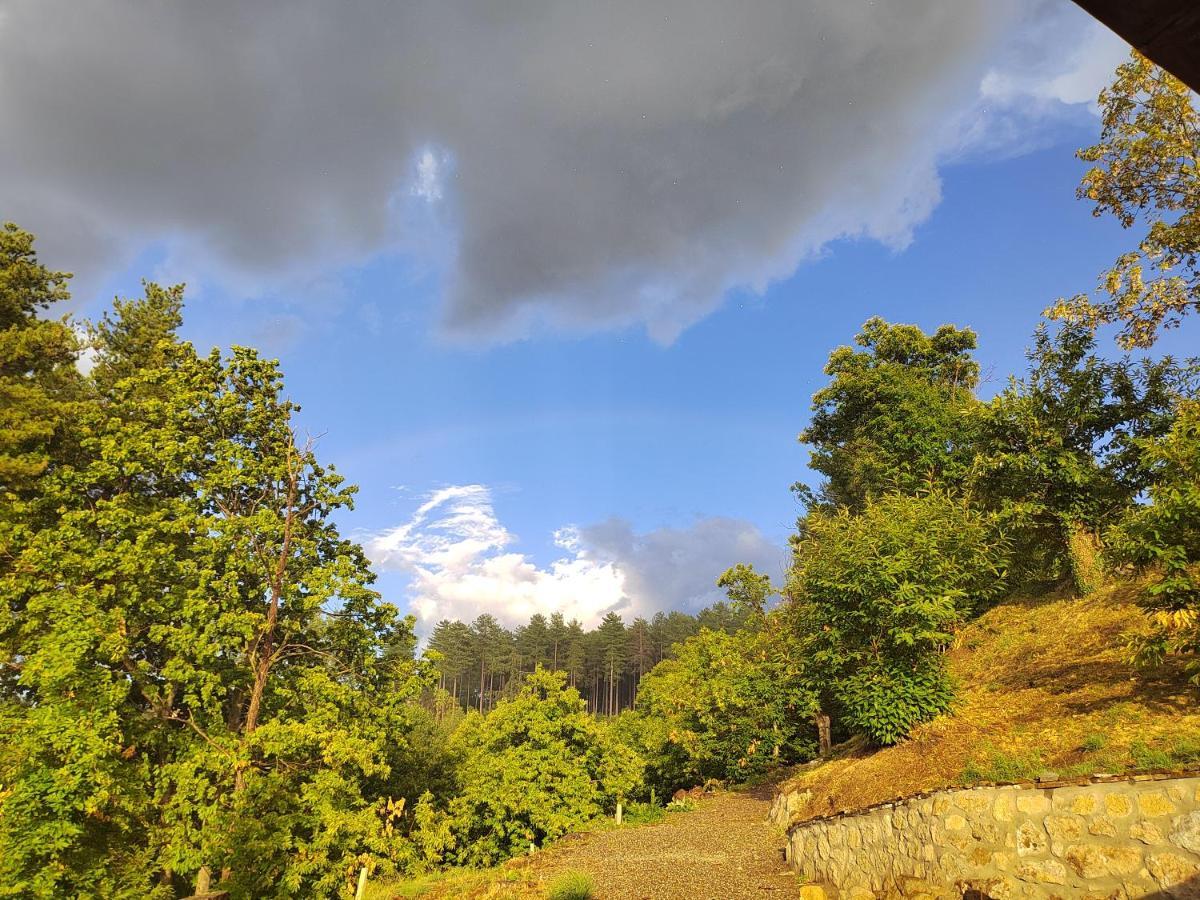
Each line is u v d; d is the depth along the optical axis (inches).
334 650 783.7
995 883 253.0
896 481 911.7
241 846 596.1
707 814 712.4
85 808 538.9
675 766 1064.8
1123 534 317.7
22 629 610.5
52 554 622.2
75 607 584.4
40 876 516.4
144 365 934.4
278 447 803.4
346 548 824.9
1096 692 348.2
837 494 1295.5
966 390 1202.6
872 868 327.3
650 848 544.1
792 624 586.2
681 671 1188.5
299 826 685.3
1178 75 46.6
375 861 653.3
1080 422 579.5
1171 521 288.5
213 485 731.4
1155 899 206.1
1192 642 278.4
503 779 877.2
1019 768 304.0
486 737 935.7
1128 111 550.0
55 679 562.3
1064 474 567.8
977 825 265.1
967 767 331.0
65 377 826.8
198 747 627.8
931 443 932.0
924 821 291.7
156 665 696.4
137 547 627.2
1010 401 613.3
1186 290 540.7
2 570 669.3
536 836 868.6
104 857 573.0
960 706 416.2
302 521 812.6
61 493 668.7
